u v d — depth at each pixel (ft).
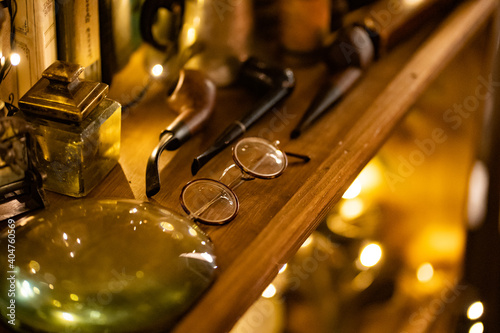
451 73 3.43
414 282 3.87
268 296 3.44
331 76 2.81
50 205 2.13
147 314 1.86
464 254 3.92
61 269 1.89
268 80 2.69
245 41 2.75
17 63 2.23
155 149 2.31
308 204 2.20
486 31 3.44
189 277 1.93
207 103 2.51
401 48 3.11
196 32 2.69
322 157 2.47
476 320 3.72
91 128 2.14
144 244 1.95
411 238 3.89
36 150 2.14
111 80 2.56
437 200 3.72
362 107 2.74
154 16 2.59
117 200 2.10
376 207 3.83
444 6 3.27
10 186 2.05
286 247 2.08
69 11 2.28
